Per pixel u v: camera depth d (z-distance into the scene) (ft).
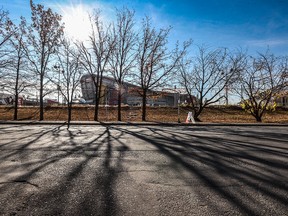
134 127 52.49
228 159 19.04
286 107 131.23
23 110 103.30
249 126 61.26
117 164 16.97
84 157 19.13
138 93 83.61
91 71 78.84
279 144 27.07
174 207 9.87
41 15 73.26
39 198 10.57
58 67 79.82
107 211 9.39
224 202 10.45
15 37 73.05
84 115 96.84
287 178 14.11
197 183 13.03
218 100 88.94
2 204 9.90
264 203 10.39
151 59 79.51
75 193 11.23
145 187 12.26
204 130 45.16
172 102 205.77
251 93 86.48
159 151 22.13
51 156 19.38
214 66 87.92
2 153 20.45
